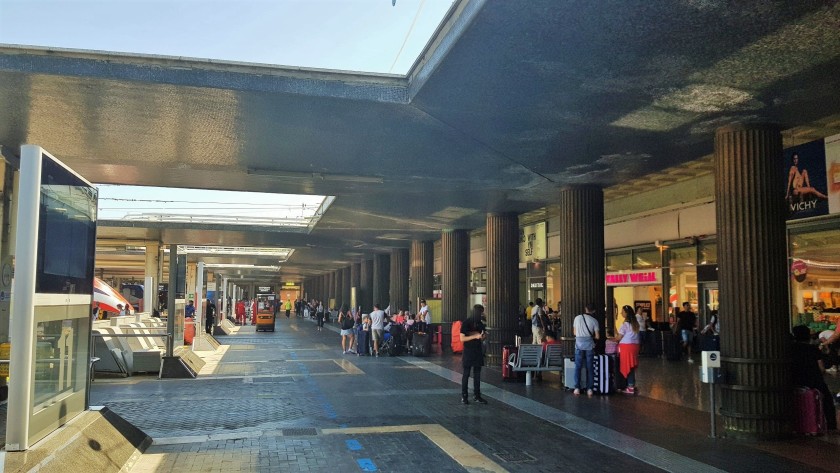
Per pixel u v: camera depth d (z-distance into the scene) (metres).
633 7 5.61
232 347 24.61
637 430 8.92
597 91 7.84
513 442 8.21
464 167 12.41
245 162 12.33
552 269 25.66
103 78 7.48
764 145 8.84
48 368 5.86
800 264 15.04
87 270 7.07
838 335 10.39
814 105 8.14
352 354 21.50
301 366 17.58
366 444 8.09
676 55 6.67
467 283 23.58
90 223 7.15
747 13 5.70
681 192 18.72
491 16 5.85
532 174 12.87
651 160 11.52
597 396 11.91
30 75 7.39
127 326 16.75
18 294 5.27
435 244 38.19
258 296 50.41
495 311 18.12
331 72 8.16
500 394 12.27
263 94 8.03
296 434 8.68
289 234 26.45
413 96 8.16
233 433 8.73
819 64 6.85
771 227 8.67
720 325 8.92
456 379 14.68
